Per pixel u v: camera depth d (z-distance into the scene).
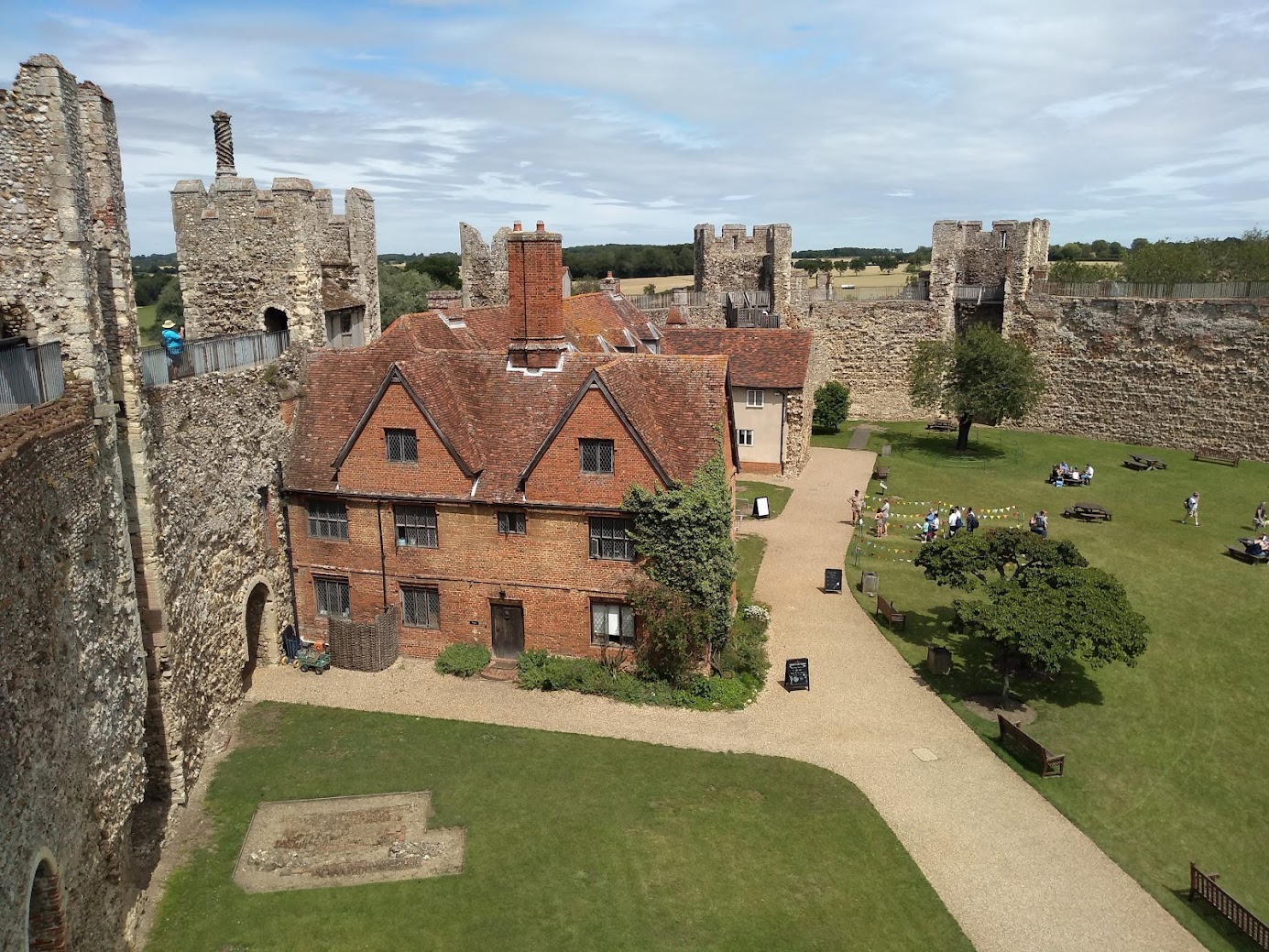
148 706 21.89
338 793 22.84
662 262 173.00
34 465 15.01
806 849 21.12
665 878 20.06
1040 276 66.44
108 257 20.50
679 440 28.45
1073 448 60.41
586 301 48.06
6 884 12.88
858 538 42.69
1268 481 52.12
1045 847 21.53
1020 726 26.72
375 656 29.52
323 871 20.11
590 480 27.94
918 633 32.72
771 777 23.89
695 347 54.84
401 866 20.28
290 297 33.38
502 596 29.41
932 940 18.59
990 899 19.83
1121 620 25.89
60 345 17.62
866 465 56.47
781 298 70.31
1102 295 62.84
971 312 70.25
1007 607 26.44
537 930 18.47
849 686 28.81
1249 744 26.06
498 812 22.19
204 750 24.59
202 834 21.36
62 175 17.72
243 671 28.00
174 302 73.19
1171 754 25.50
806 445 56.69
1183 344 58.59
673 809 22.42
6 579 13.63
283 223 32.88
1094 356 62.38
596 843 21.11
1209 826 22.53
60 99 17.50
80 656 16.48
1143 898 19.95
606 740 25.48
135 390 21.17
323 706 27.44
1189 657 31.05
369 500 29.69
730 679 28.59
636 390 28.95
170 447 23.67
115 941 17.31
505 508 28.64
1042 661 25.34
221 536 26.33
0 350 15.12
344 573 30.56
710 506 27.14
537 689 28.34
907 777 24.09
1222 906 19.19
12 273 16.91
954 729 26.44
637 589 27.70
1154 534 43.09
